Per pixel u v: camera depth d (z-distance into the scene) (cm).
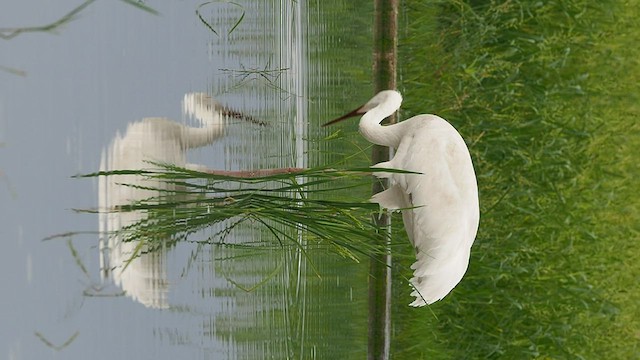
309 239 845
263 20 1016
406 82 1348
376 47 1123
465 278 1352
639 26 1536
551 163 1413
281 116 1038
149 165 777
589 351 1412
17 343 613
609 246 1463
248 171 848
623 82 1517
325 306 1071
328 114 1163
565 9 1451
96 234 711
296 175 756
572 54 1477
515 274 1380
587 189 1459
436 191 872
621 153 1502
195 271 815
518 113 1426
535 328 1377
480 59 1377
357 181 1080
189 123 858
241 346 881
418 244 882
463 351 1336
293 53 1088
